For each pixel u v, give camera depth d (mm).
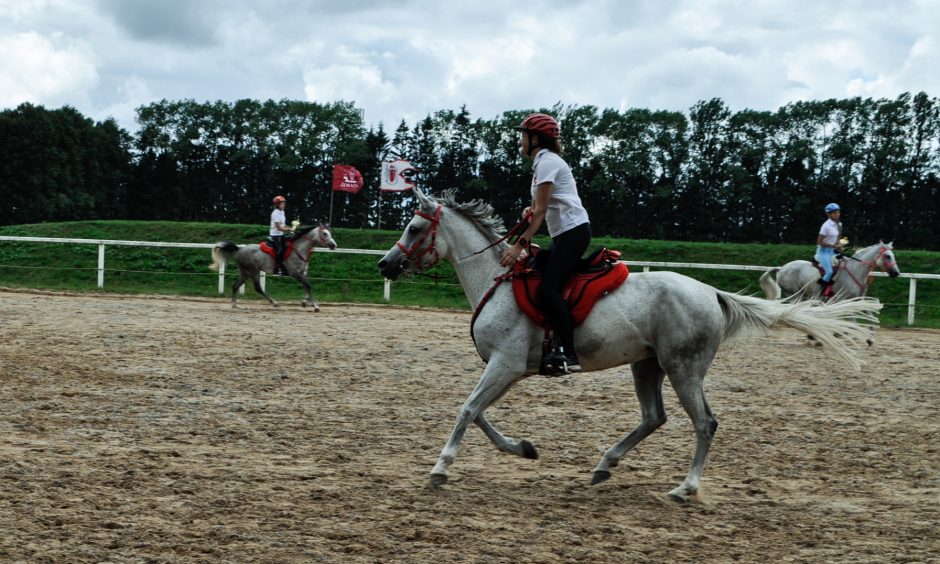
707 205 80188
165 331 14453
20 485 5629
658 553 4910
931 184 79750
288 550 4637
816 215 79750
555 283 6098
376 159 90250
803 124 86750
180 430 7629
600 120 86625
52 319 15609
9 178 72938
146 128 101375
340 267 27484
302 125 98812
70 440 7055
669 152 87000
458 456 7203
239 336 14273
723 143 88188
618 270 6297
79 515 5074
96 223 34406
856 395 10742
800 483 6703
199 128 101312
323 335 14977
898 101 84750
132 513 5168
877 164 81625
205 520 5102
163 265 27312
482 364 12328
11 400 8547
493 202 78188
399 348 13641
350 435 7762
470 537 5023
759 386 11250
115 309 18172
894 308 24562
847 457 7566
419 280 25156
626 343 6180
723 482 6668
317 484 6059
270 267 20172
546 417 8914
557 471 6852
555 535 5148
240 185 100375
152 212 88938
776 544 5172
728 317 6414
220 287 23297
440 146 88562
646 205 83625
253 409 8680
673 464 7168
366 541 4844
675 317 6125
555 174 6164
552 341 6102
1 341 12406
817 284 16891
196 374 10555
